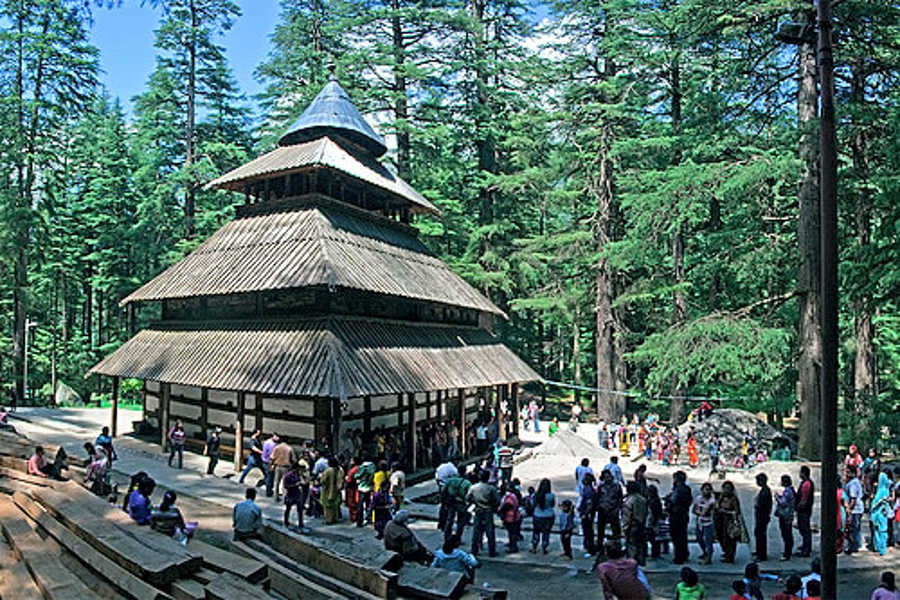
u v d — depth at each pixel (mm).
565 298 37781
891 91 23406
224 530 15008
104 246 48688
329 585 7613
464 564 9820
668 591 11516
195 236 41094
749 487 19969
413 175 39375
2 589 6430
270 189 26125
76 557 7402
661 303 39969
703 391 35000
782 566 12938
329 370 18531
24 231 36500
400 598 7090
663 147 32438
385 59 37594
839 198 24875
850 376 32312
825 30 7211
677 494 13344
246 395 22422
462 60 39875
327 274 19875
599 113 35656
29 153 37281
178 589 6457
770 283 32000
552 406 47875
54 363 43125
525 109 41250
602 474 13836
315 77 41656
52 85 38188
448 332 26844
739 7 24375
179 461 21531
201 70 43656
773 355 24859
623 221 37594
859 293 18172
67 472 15453
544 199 38406
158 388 26875
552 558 13844
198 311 24578
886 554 14078
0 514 9242
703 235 33875
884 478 14445
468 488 14273
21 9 37000
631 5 32625
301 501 15828
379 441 20891
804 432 24203
